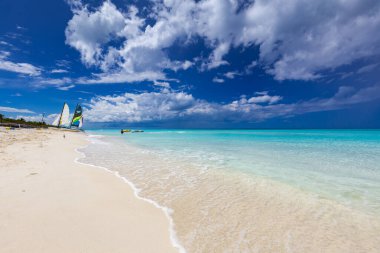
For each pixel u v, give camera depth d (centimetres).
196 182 820
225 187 760
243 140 3247
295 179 867
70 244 368
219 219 509
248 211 557
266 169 1053
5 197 556
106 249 362
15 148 1345
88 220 466
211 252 375
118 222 468
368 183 811
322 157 1440
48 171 859
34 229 410
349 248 397
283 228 470
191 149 1931
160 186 764
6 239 369
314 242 416
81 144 2325
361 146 2206
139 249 371
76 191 647
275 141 3011
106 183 771
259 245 402
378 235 442
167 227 461
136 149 1909
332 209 573
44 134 3014
